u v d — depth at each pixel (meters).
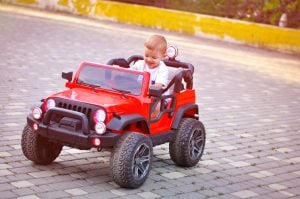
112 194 5.48
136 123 5.88
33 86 8.89
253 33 19.50
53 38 14.34
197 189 5.82
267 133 8.03
